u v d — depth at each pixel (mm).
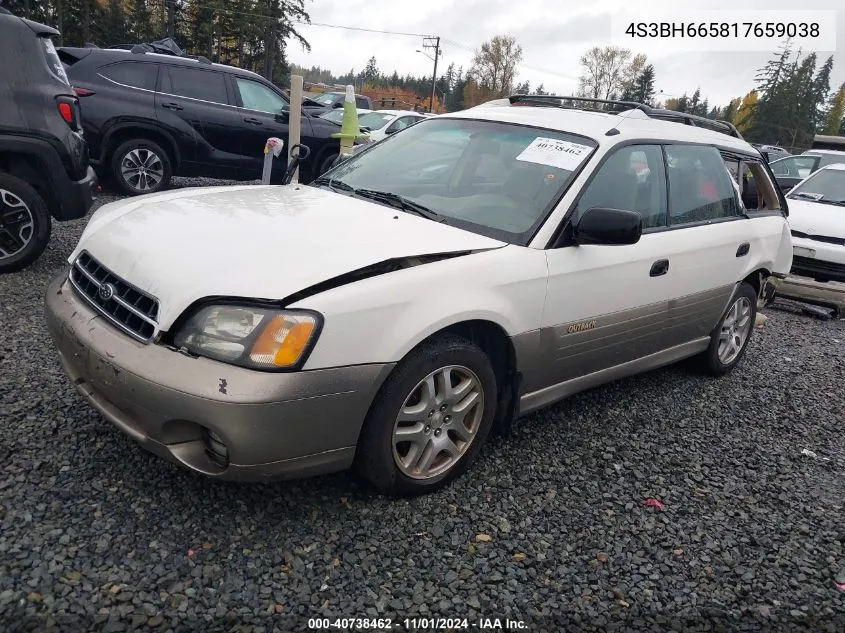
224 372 2285
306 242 2711
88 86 8219
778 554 2869
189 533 2484
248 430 2277
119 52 8516
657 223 3854
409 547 2592
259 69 56969
